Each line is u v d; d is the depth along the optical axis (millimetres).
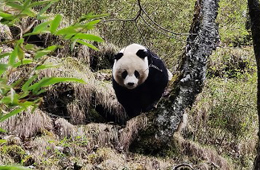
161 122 10641
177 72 10734
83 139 10289
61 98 11477
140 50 10836
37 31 2209
